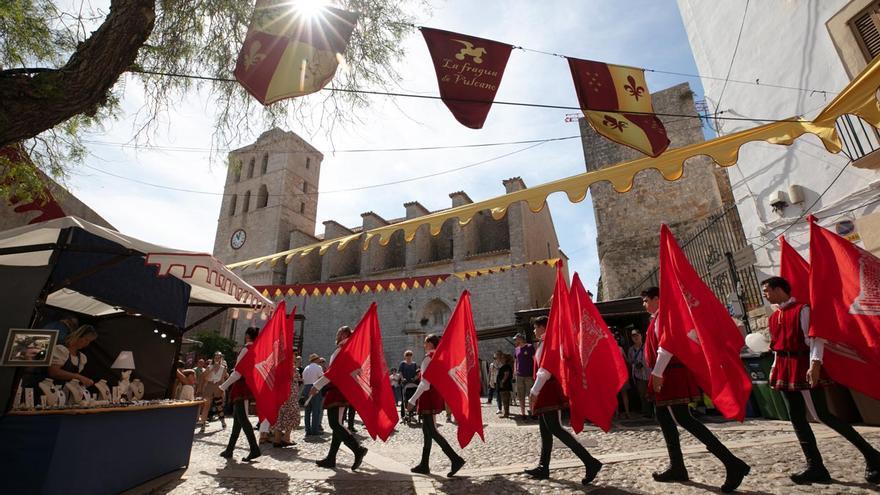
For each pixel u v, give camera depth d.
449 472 4.70
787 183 8.31
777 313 3.86
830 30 7.42
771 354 7.66
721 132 10.16
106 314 6.99
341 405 5.26
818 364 3.35
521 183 29.52
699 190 18.02
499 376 10.93
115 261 4.37
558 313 4.40
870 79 4.50
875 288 3.37
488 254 28.56
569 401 4.13
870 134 6.71
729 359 3.46
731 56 9.81
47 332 3.70
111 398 4.91
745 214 9.38
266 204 42.44
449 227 35.47
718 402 3.39
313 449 7.01
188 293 6.98
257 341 6.15
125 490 4.27
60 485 3.45
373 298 31.30
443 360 4.86
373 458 6.05
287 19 4.14
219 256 41.56
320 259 38.78
